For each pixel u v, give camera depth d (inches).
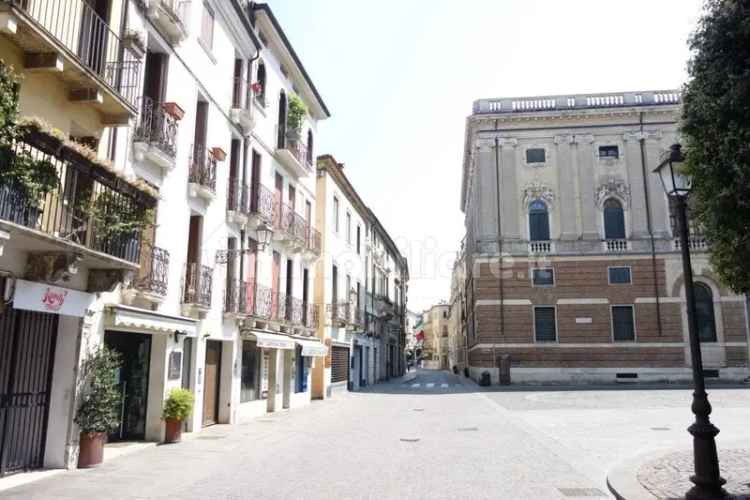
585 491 329.7
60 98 386.3
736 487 307.1
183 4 581.6
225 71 689.6
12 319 368.5
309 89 983.6
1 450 358.3
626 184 1411.2
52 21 365.7
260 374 805.9
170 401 515.8
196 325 581.6
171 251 549.6
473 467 404.2
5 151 290.4
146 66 527.5
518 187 1440.7
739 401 856.3
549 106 1464.1
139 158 491.8
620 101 1448.1
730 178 262.4
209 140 642.2
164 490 335.6
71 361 401.1
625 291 1366.9
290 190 944.3
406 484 351.3
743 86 246.5
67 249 346.3
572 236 1401.3
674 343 1336.1
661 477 341.4
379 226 1755.7
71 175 362.9
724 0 259.3
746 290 292.7
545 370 1357.0
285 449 490.6
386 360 2007.9
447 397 1095.6
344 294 1306.6
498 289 1400.1
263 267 792.3
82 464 399.2
